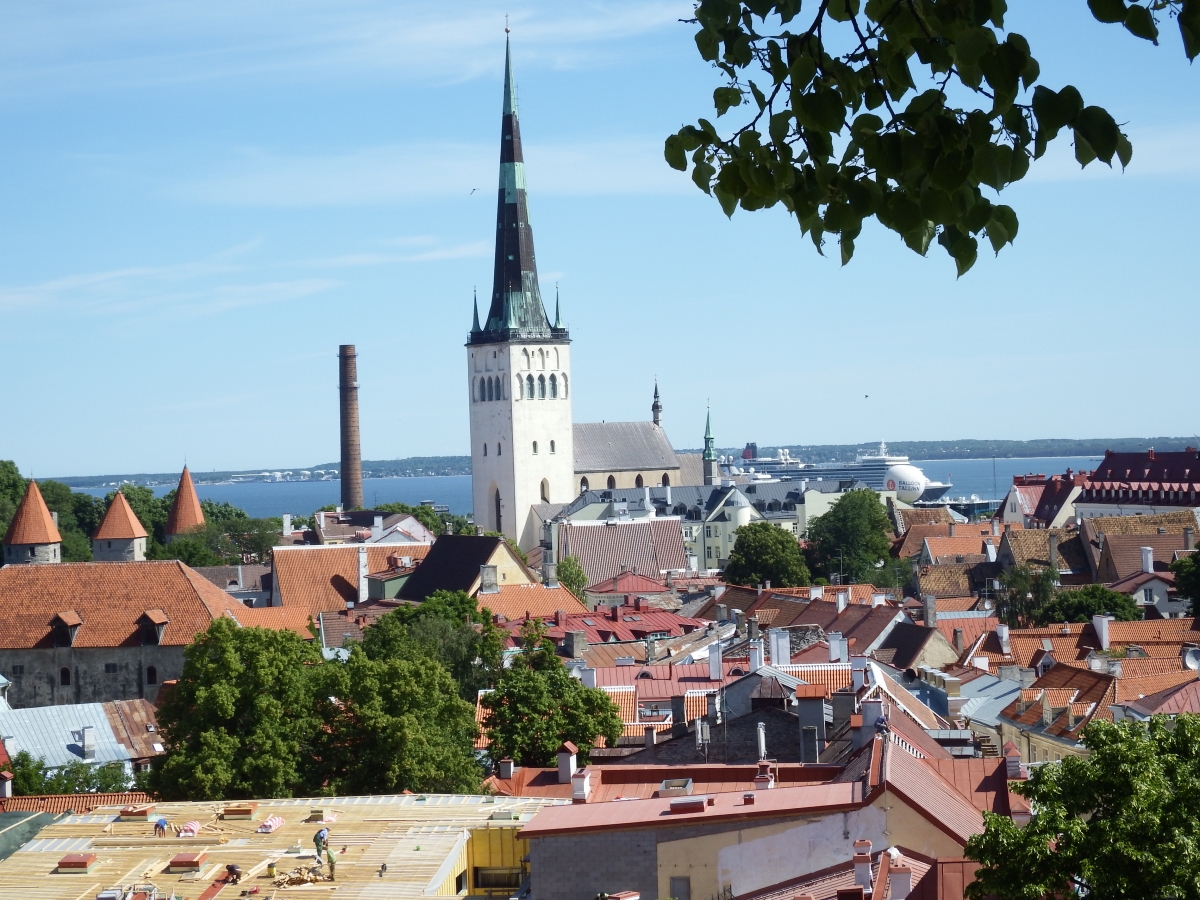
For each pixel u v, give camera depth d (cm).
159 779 9319
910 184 1691
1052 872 4203
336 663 9912
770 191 1784
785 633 11444
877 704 7238
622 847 5400
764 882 5312
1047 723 10631
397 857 6084
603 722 9706
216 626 9550
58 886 5981
